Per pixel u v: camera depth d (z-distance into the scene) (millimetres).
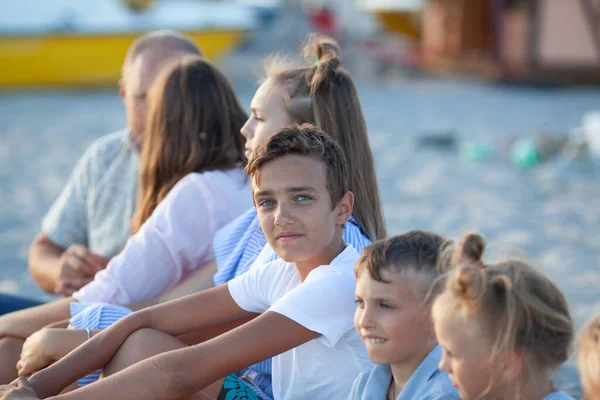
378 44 65188
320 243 6613
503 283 5184
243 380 7582
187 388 6363
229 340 6457
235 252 8266
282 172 6508
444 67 64438
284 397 7004
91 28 53906
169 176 9234
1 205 25219
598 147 30672
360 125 8219
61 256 10961
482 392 5312
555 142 31422
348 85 8195
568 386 11391
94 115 44312
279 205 6543
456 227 22609
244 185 9039
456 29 64625
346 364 6797
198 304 7262
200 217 8812
